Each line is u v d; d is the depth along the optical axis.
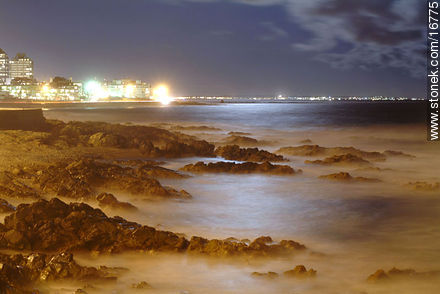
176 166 30.56
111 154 33.94
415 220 18.50
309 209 20.08
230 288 11.60
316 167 31.39
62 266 11.31
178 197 21.02
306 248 14.75
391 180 27.09
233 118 108.44
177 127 68.50
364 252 14.71
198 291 11.36
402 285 12.01
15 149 30.69
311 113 144.75
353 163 32.09
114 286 11.36
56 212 15.05
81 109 150.62
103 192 20.61
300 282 12.12
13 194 18.97
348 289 11.76
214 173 27.61
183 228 16.89
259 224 17.72
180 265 12.98
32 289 10.49
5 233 13.44
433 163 34.59
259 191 23.44
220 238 15.78
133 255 13.45
